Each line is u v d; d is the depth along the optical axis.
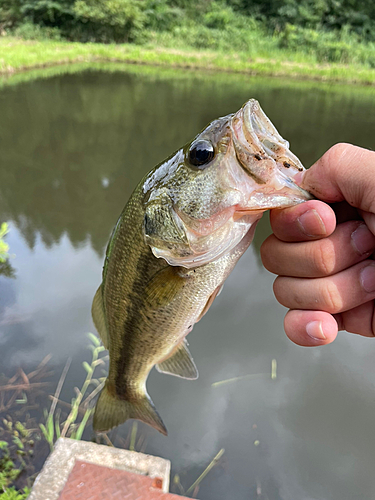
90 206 0.82
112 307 0.24
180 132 1.22
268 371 0.47
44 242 0.70
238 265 0.65
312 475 0.38
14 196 0.84
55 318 0.53
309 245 0.19
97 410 0.28
